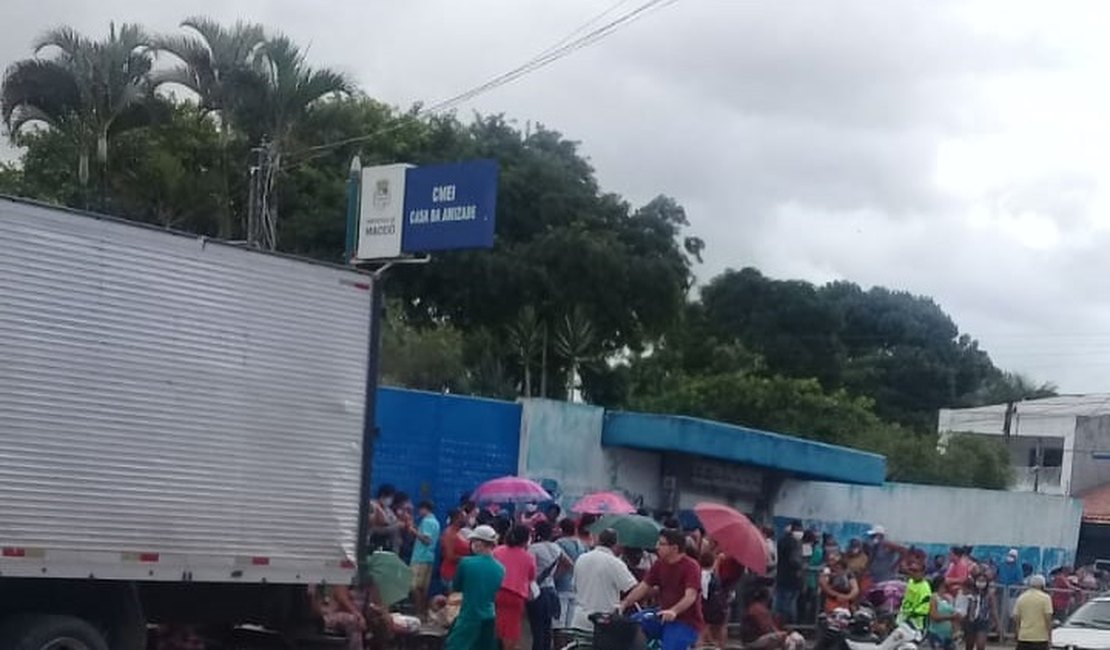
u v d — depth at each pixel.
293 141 34.03
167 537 11.20
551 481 25.09
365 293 12.84
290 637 12.85
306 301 12.34
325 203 39.22
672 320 43.72
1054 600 30.11
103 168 33.06
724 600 17.23
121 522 10.90
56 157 34.00
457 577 13.39
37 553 10.37
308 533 12.28
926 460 46.19
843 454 28.19
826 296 70.56
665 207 44.72
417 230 23.62
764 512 28.41
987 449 48.62
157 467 11.16
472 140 43.62
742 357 55.91
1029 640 20.31
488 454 24.34
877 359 74.25
